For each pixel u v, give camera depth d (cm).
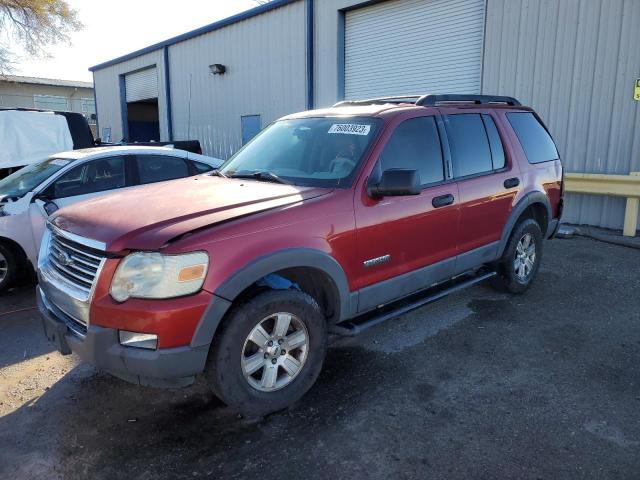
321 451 291
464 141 452
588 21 839
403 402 341
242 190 358
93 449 298
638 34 792
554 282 589
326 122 424
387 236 372
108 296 281
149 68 2117
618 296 541
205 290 281
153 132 2503
